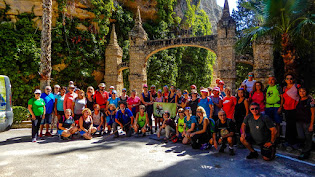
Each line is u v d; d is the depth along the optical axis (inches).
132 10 1060.5
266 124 189.3
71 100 299.4
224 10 791.7
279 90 239.0
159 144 260.8
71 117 294.7
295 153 215.6
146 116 315.9
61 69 746.8
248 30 375.6
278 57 589.6
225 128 215.2
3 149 234.7
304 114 198.1
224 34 763.4
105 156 208.4
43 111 287.6
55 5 719.1
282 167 175.8
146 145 255.6
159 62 1031.0
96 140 285.6
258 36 328.5
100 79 901.2
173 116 315.6
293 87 220.2
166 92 348.8
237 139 245.9
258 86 248.2
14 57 615.5
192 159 199.3
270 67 596.4
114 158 201.9
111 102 339.9
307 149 195.3
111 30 959.6
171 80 1086.4
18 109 420.5
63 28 745.0
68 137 292.0
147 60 962.7
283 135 262.5
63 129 287.9
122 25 975.6
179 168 174.4
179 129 269.7
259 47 609.0
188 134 244.2
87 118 295.9
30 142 272.7
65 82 753.0
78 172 163.9
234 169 172.1
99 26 847.7
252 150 201.0
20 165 179.6
